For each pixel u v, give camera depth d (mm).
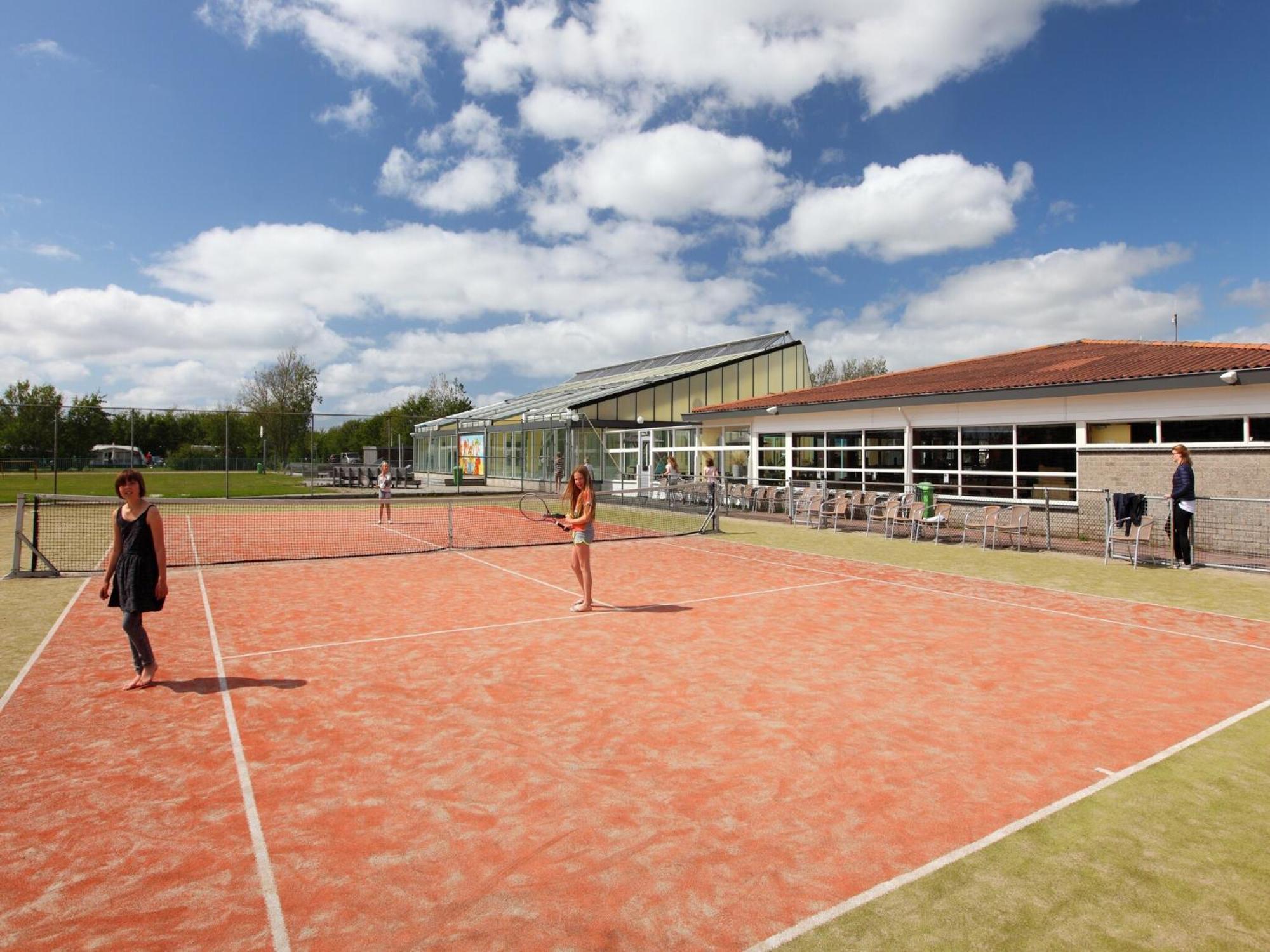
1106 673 6773
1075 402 16906
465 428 42656
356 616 9102
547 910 3256
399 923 3166
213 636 8094
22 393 54094
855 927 3141
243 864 3619
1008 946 3023
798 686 6367
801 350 36375
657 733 5305
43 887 3426
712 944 3027
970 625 8695
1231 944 3043
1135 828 3996
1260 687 6410
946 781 4559
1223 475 14133
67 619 8914
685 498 25844
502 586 11305
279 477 42625
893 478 21031
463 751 4977
